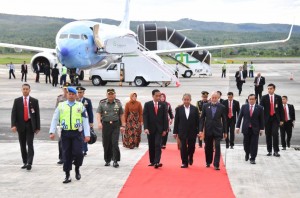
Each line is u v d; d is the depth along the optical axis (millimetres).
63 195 11625
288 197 11523
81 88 15172
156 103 15055
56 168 14820
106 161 15297
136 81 50031
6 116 27875
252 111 15898
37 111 14641
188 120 15117
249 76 75562
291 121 19203
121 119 15203
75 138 12984
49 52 57062
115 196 11539
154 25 73188
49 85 50906
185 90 45469
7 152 17625
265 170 14758
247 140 16188
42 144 19625
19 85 50375
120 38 49156
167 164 15742
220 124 15047
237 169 14914
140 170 14625
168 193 11875
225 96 40406
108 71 50312
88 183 12867
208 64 73938
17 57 167750
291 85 54500
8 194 11703
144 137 22062
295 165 15586
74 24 47969
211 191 12102
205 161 16359
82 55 47000
